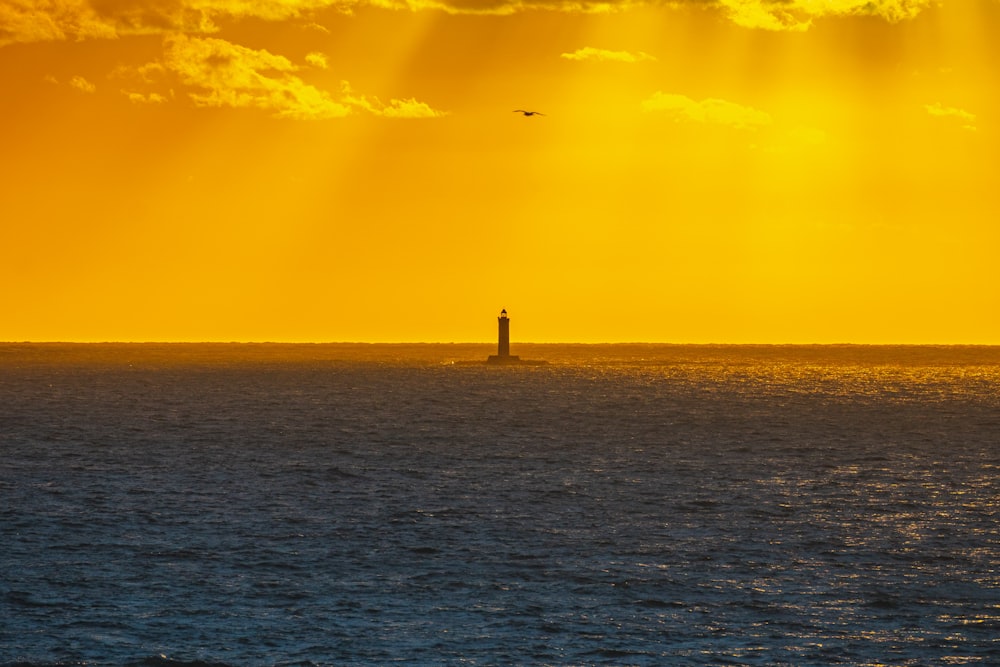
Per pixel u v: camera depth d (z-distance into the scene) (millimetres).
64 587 128375
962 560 141750
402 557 142375
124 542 149125
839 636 114188
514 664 107438
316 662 107688
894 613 121062
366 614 120312
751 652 110188
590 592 128000
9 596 124875
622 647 111250
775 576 134625
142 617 118812
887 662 107938
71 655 108875
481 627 116562
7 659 107875
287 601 124188
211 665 107125
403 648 110938
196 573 134250
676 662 107875
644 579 132750
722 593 127688
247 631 115062
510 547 147875
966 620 118875
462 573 135250
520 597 126062
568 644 112188
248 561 139875
